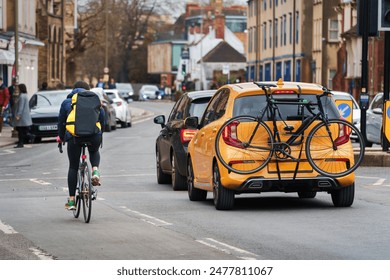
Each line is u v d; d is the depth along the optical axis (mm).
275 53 145125
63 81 106625
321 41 123812
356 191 26625
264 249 16859
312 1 128625
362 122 36250
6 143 52250
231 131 21984
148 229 19578
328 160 22062
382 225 19781
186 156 26969
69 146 20922
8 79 76312
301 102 21875
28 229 19750
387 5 33125
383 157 35125
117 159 40906
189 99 28078
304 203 23984
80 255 16391
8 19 81875
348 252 16469
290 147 21938
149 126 75812
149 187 29312
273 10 143750
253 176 21938
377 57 90500
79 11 138250
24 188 29438
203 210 22844
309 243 17484
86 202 20781
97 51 185500
